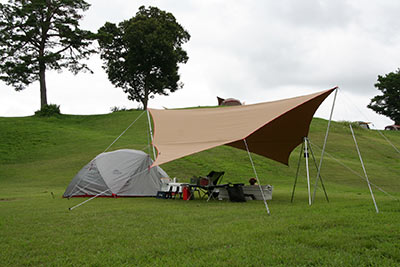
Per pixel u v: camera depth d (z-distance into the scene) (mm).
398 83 57594
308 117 8984
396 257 3473
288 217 5770
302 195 10742
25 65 36688
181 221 5555
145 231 4777
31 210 7043
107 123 35219
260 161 21016
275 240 4125
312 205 7531
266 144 10492
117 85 48719
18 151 23141
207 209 7035
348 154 25125
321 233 4402
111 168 10523
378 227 4695
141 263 3396
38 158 21344
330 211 6336
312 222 5133
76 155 21000
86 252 3793
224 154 22188
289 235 4336
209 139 8211
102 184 10164
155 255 3656
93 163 10555
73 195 10055
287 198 9703
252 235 4379
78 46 39531
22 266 3398
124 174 10500
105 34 40094
